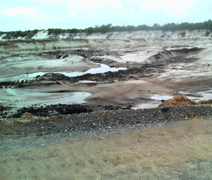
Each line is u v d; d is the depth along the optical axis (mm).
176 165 5215
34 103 13539
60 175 4840
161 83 18609
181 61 32625
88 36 88312
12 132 7484
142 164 5258
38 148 6188
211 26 73062
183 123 7949
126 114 8844
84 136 7086
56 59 32719
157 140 6656
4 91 16000
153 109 9266
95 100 14094
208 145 6230
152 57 33812
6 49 47594
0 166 5152
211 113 8961
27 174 4852
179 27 80562
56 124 8039
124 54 39781
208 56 33938
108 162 5391
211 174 4863
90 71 26141
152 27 91188
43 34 85812
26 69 25531
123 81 19547
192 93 15688
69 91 16266
